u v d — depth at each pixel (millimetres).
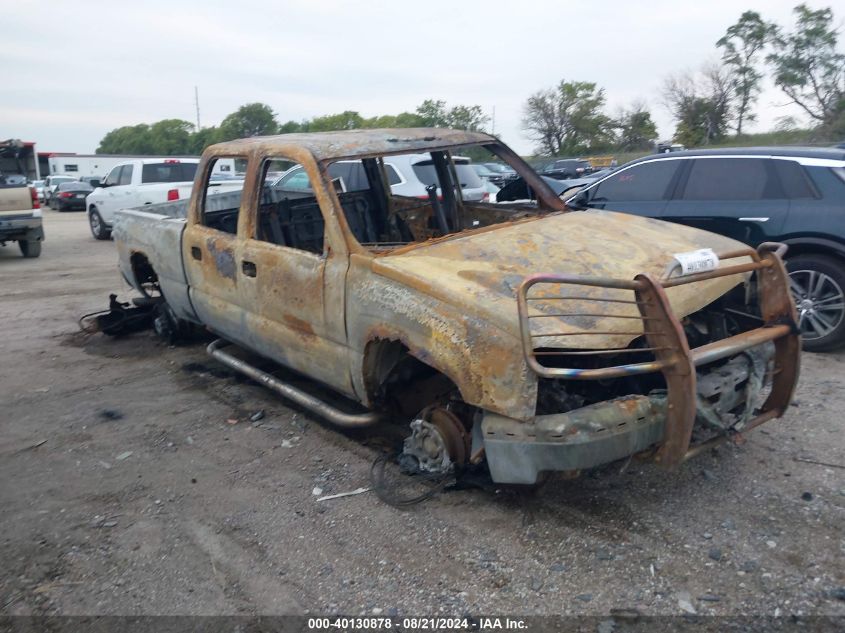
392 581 3350
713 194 6719
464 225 5980
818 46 34438
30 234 13703
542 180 5590
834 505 3799
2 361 6953
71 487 4387
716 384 3570
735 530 3607
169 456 4762
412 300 3793
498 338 3408
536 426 3342
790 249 6324
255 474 4449
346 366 4363
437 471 4043
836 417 4895
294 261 4617
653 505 3861
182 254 5910
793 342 3826
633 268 4012
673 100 40875
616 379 3836
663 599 3139
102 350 7215
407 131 5336
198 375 6316
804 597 3109
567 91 50375
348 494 4129
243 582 3396
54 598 3336
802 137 32875
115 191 16500
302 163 4648
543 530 3670
